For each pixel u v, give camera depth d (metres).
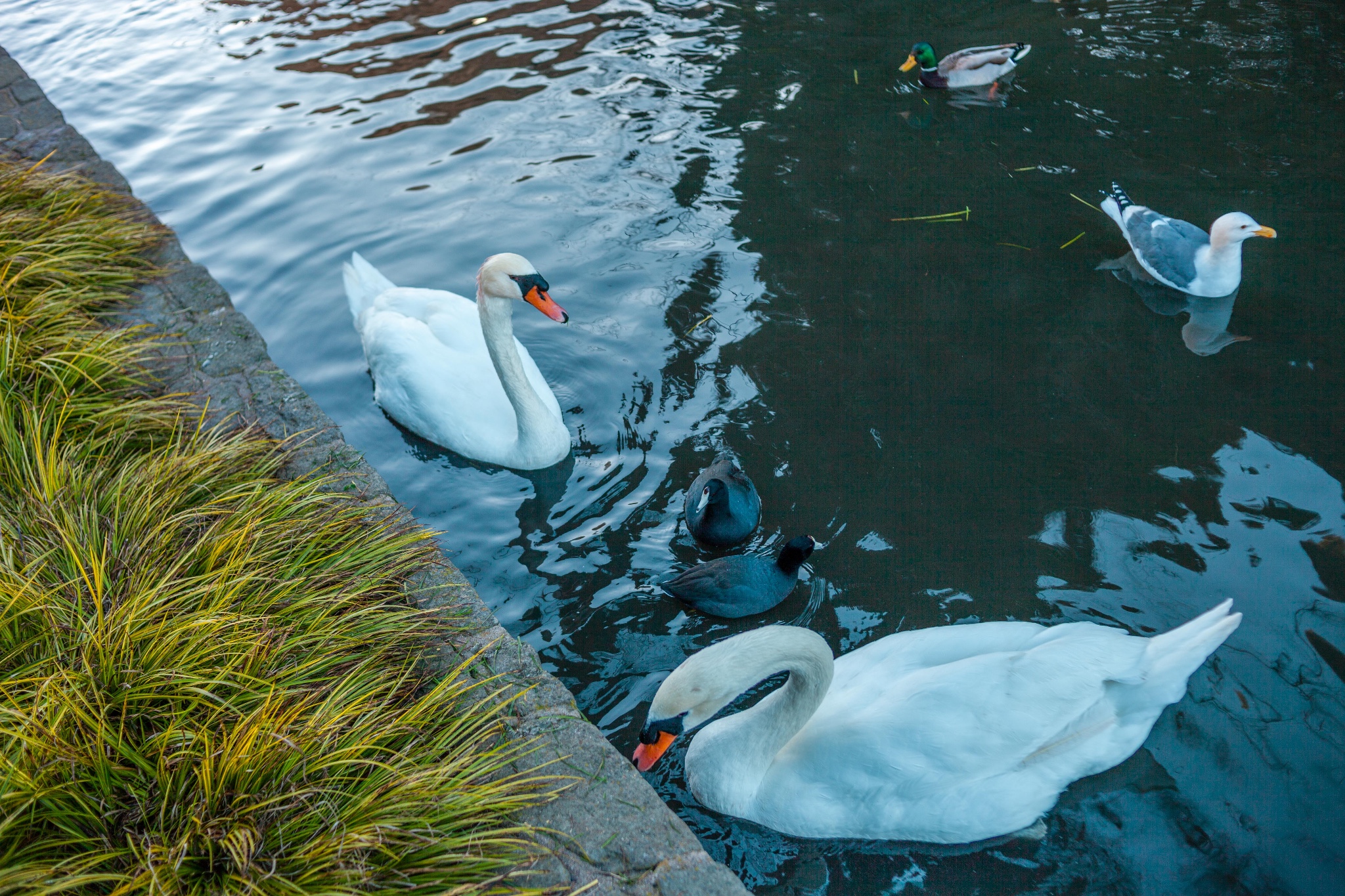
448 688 3.84
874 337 6.66
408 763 3.46
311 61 10.67
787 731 4.01
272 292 7.53
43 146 8.41
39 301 5.95
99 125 9.80
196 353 6.04
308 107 9.77
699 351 6.69
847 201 7.98
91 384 5.48
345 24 11.48
